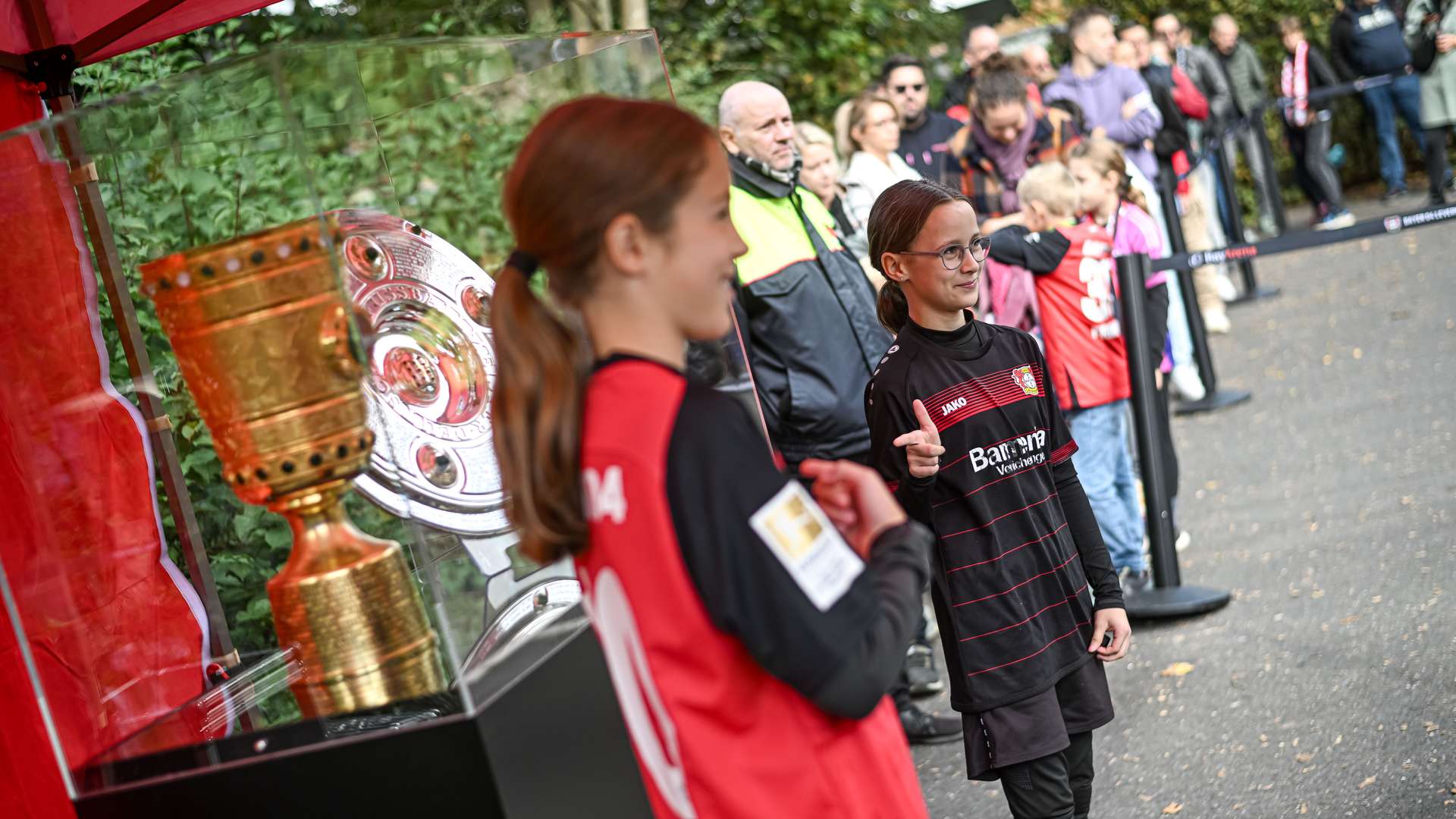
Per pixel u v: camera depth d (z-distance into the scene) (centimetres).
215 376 181
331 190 186
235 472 185
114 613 206
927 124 613
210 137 182
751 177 367
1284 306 984
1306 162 1247
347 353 182
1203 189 1053
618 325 144
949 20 1105
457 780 168
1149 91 786
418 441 195
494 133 219
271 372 180
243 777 173
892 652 142
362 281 192
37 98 256
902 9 998
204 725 191
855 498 156
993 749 264
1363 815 306
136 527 213
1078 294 452
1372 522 504
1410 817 301
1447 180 1251
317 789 172
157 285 181
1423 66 1198
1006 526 267
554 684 187
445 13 557
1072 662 271
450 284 212
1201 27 1480
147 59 314
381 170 199
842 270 377
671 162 141
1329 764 333
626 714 156
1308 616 428
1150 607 448
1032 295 491
